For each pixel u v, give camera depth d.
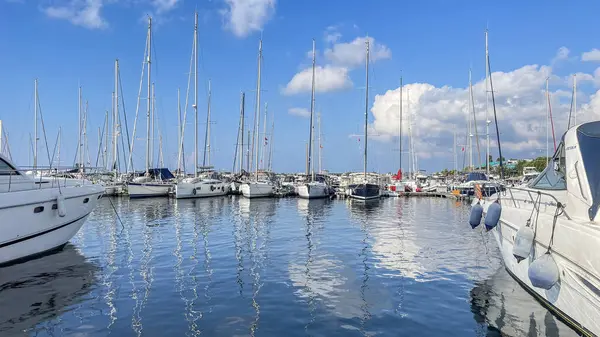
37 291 8.40
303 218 22.41
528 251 6.79
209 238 15.14
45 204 11.41
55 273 9.84
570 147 6.83
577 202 6.24
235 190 41.75
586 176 6.15
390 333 6.33
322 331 6.39
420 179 57.16
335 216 23.66
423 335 6.24
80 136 42.66
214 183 39.25
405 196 43.28
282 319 6.87
